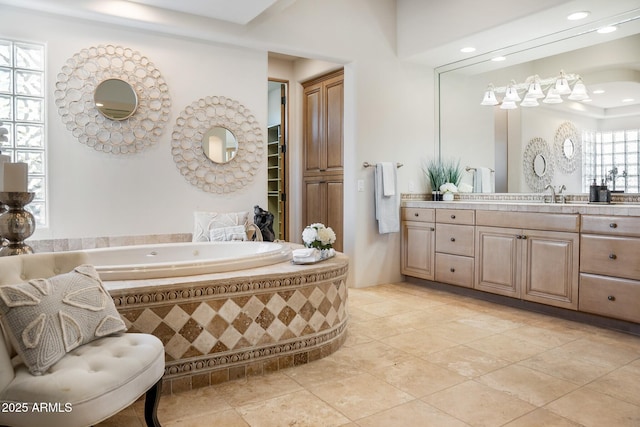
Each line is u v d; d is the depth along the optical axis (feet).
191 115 12.92
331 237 9.89
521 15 11.90
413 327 10.92
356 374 8.13
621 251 10.25
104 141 11.67
